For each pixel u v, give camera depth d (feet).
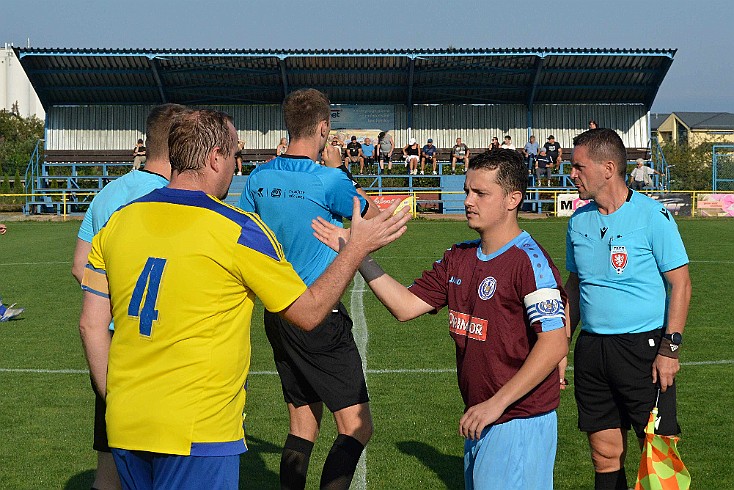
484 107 108.88
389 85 105.09
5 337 33.55
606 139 15.21
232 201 93.61
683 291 14.84
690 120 282.15
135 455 10.06
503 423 11.43
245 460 19.01
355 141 100.89
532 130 108.68
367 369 27.84
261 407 23.31
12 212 103.14
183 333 9.84
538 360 11.07
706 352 29.94
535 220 83.87
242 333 10.22
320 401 15.92
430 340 32.55
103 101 107.24
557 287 11.35
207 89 105.50
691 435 20.45
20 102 319.88
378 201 81.10
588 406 15.65
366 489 17.10
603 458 15.74
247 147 108.58
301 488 15.64
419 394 24.58
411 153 99.76
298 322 10.26
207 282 9.89
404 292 12.34
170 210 10.17
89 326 10.87
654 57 100.68
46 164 105.91
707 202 90.58
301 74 103.14
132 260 10.07
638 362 15.07
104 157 106.52
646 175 92.02
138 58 100.73
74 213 100.73
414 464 18.57
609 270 15.16
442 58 99.96
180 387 9.82
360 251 10.32
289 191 15.30
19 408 23.20
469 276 11.81
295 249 15.46
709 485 17.25
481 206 11.62
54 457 19.13
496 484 11.40
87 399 24.18
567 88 105.09
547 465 11.65
